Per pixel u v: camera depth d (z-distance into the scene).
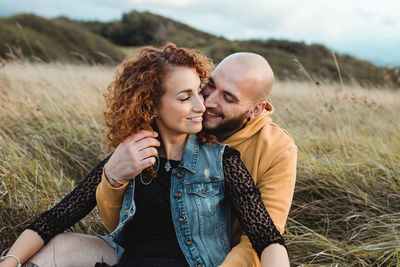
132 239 1.52
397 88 6.15
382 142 3.38
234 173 1.48
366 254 1.98
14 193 2.35
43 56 8.62
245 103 1.63
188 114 1.44
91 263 1.58
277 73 10.79
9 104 3.68
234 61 1.63
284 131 1.80
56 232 1.58
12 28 13.78
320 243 2.12
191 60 1.44
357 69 11.98
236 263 1.37
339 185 2.59
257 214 1.41
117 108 1.52
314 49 18.48
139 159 1.41
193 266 1.42
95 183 1.60
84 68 6.34
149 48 1.50
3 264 1.47
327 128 4.02
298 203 2.62
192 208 1.46
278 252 1.35
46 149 3.21
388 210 2.43
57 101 4.20
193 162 1.50
